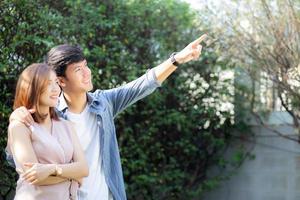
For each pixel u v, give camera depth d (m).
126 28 7.11
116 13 6.97
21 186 2.96
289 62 6.65
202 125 7.68
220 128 7.73
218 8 6.99
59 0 6.44
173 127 7.55
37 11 5.94
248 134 7.79
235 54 6.95
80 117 3.32
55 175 2.91
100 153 3.30
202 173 7.77
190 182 7.66
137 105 7.21
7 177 5.90
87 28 6.46
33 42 5.82
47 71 3.02
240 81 7.62
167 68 3.50
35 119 3.02
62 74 3.29
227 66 7.46
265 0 6.64
